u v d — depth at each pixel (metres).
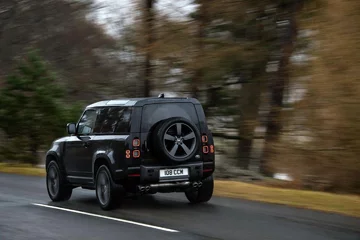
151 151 10.47
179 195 12.77
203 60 19.78
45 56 31.08
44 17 32.91
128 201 11.91
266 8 19.38
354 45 13.71
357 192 14.81
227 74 20.33
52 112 24.42
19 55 32.03
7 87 24.30
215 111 21.20
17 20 32.47
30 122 24.22
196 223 9.16
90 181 11.46
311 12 17.39
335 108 14.23
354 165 14.52
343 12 13.85
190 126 10.61
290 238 7.85
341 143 14.49
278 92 18.89
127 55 23.98
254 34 19.98
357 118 13.94
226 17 19.75
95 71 27.88
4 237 8.31
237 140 21.27
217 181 15.28
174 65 20.69
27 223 9.45
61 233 8.54
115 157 10.51
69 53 30.92
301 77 17.48
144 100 10.62
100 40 28.50
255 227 8.70
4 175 19.64
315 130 15.11
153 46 20.48
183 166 10.66
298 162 15.64
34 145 25.19
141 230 8.64
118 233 8.44
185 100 11.02
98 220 9.64
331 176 15.07
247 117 20.30
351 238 7.79
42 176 19.16
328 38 14.23
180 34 20.20
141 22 20.92
